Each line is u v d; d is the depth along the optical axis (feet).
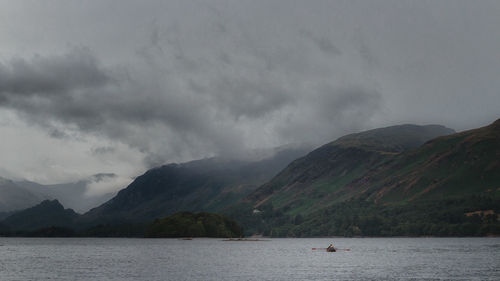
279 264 442.09
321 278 323.98
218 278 331.36
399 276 328.49
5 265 449.48
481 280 302.45
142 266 432.66
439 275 330.75
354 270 374.22
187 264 452.35
